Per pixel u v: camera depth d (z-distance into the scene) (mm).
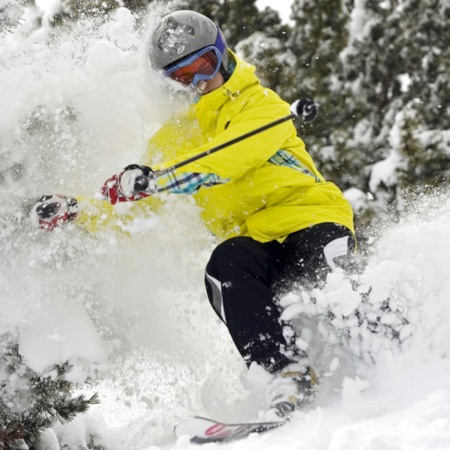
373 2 31406
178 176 9508
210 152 9594
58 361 9594
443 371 9461
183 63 10000
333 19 28375
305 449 7469
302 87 25797
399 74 31531
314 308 9766
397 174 24594
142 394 10719
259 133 9797
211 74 10062
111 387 10664
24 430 9602
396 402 9023
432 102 30859
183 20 10047
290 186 10250
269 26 25406
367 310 9742
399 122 24969
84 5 10953
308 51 27984
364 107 28625
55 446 10312
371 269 9828
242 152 9734
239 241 9992
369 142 28016
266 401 9430
